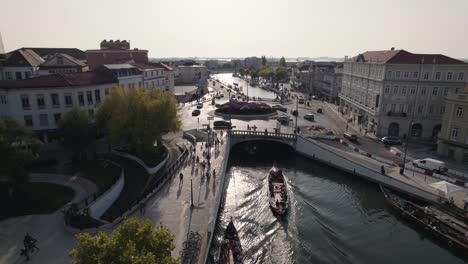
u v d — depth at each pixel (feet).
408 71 241.35
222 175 172.45
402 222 150.41
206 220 123.95
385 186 179.83
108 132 183.21
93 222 114.73
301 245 132.16
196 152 213.46
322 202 169.68
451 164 195.83
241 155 251.39
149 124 181.88
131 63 327.26
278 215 151.64
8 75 238.89
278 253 127.03
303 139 239.50
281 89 591.78
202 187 155.12
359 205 167.22
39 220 117.08
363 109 287.69
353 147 226.17
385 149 227.81
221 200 160.97
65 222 114.62
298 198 173.47
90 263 59.93
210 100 445.37
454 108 201.77
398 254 127.65
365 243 134.62
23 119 190.80
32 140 134.51
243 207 161.79
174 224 120.37
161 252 66.39
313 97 480.64
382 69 249.14
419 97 243.19
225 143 234.79
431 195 156.97
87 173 160.25
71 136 166.61
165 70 371.76
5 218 117.50
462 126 198.70
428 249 131.23
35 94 191.31
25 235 107.76
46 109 195.93
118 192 147.33
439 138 212.84
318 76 530.27
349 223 149.28
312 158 231.91
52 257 97.35
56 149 195.93
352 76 323.98
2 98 187.83
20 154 122.83
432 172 180.65
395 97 248.32
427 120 244.63
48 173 159.02
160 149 203.62
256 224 146.20
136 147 189.06
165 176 160.86
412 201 165.48
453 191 143.33
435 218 140.46
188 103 414.82
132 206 130.82
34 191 137.90
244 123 305.32
